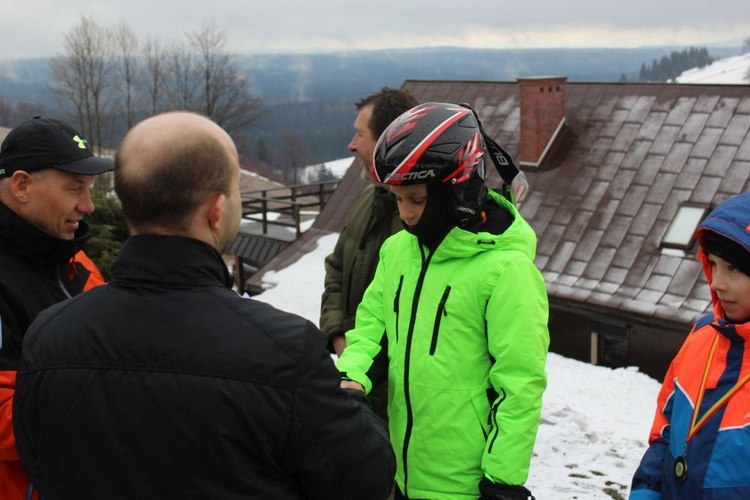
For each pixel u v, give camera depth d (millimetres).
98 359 1712
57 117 2844
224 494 1656
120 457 1667
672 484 2172
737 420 2041
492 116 17609
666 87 15672
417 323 2477
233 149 1854
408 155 2307
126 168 1752
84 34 40719
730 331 2088
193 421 1643
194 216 1779
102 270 8727
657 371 12883
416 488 2500
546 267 14234
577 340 13750
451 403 2418
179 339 1692
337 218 18188
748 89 14812
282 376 1677
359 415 1818
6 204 2695
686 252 13250
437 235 2445
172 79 43281
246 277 20625
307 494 1775
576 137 15812
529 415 2330
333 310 3387
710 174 13992
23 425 1803
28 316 2594
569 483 4777
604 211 14508
